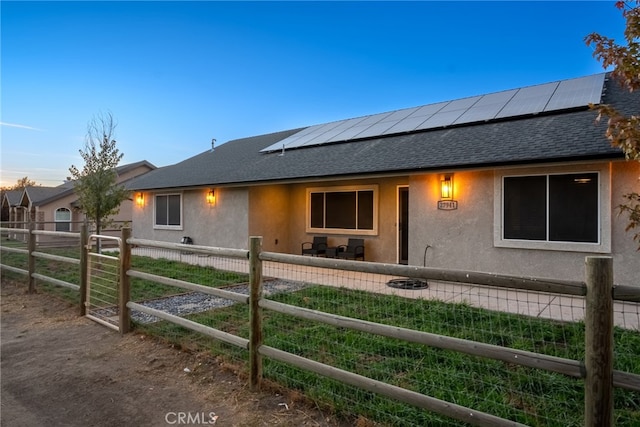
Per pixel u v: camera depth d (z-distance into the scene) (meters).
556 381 3.16
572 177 6.61
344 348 4.04
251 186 11.87
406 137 10.59
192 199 13.61
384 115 13.96
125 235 4.93
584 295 1.89
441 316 5.15
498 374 3.37
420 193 8.34
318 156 11.34
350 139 12.07
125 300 4.91
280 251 12.70
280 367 3.56
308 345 4.12
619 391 2.97
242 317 5.32
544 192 6.87
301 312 3.07
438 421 2.62
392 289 7.12
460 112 11.00
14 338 4.80
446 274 2.38
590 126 7.10
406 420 2.67
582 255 6.52
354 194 11.35
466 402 2.91
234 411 2.97
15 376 3.72
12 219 26.30
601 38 3.51
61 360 4.09
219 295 3.69
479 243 7.58
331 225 11.88
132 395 3.28
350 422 2.75
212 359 3.95
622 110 7.30
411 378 3.37
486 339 4.30
